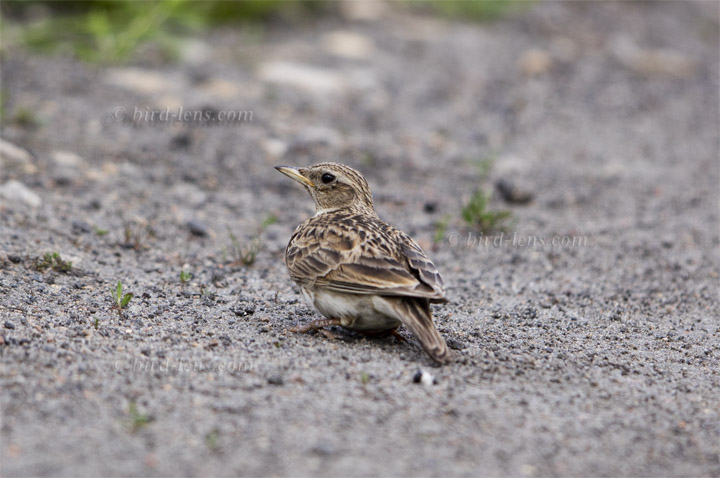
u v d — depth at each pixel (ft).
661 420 29.17
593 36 102.42
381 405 28.40
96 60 73.10
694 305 42.78
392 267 31.89
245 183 56.59
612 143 71.15
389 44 89.97
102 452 24.58
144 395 27.89
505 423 27.94
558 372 32.71
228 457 24.79
